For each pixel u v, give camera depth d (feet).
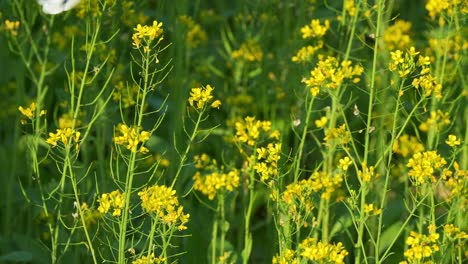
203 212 14.01
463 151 13.14
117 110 14.28
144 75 10.69
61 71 16.21
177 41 14.80
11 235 15.10
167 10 15.05
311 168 14.76
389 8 13.70
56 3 10.18
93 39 11.53
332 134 12.39
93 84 13.48
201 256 13.48
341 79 11.82
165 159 14.74
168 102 16.14
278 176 11.29
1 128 17.51
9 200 14.98
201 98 10.83
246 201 13.69
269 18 16.35
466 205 11.97
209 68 17.70
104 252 12.65
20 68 15.52
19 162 15.72
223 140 15.75
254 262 15.24
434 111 12.87
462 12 13.03
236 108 16.24
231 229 14.15
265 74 16.21
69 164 10.84
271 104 16.69
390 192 14.93
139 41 10.57
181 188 14.01
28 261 14.10
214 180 11.95
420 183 11.23
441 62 14.26
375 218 13.52
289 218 11.19
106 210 10.57
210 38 19.36
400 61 11.10
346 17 14.29
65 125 13.66
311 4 15.83
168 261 13.12
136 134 10.50
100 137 13.89
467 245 12.97
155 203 10.39
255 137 11.67
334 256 10.50
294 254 11.20
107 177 13.65
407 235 13.08
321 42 13.42
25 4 14.99
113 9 13.41
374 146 14.06
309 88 12.84
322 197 12.05
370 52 14.96
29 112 11.43
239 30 17.16
